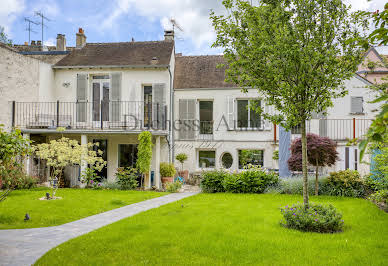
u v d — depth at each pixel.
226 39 7.38
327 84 6.82
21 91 14.52
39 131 14.11
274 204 9.81
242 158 17.44
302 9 6.87
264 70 7.07
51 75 16.66
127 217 8.04
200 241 5.84
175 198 11.38
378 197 9.23
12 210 8.73
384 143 8.98
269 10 6.95
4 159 5.67
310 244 5.66
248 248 5.44
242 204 9.82
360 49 6.69
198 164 17.88
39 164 15.19
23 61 14.65
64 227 7.16
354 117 16.44
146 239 5.97
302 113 7.07
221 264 4.74
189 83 17.97
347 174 11.84
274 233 6.41
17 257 5.12
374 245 5.57
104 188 13.84
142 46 18.50
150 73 16.50
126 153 16.50
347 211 8.70
